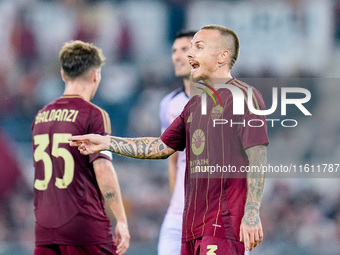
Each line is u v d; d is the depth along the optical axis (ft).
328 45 177.27
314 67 176.04
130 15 177.47
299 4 178.09
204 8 177.88
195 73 52.95
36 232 61.57
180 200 73.10
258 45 177.47
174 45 75.15
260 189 48.29
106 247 61.31
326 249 110.32
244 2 178.19
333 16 177.47
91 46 64.85
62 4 176.86
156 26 177.37
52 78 172.55
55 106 62.64
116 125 165.89
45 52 174.81
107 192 60.34
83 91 63.72
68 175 60.54
